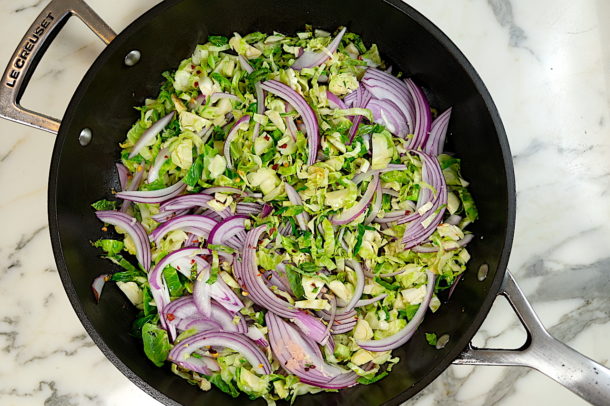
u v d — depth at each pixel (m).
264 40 0.59
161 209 0.57
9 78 0.53
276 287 0.56
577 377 0.49
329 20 0.57
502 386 0.59
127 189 0.59
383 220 0.57
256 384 0.55
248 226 0.56
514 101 0.61
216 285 0.56
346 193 0.55
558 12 0.61
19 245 0.61
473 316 0.53
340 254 0.56
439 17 0.61
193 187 0.57
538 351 0.50
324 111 0.57
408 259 0.57
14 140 0.62
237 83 0.58
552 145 0.60
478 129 0.55
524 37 0.61
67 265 0.53
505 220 0.52
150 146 0.58
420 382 0.51
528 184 0.60
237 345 0.55
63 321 0.61
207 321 0.56
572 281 0.60
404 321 0.56
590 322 0.59
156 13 0.54
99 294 0.57
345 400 0.56
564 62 0.61
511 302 0.51
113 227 0.58
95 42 0.62
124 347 0.56
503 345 0.59
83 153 0.56
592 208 0.60
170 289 0.56
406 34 0.55
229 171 0.56
